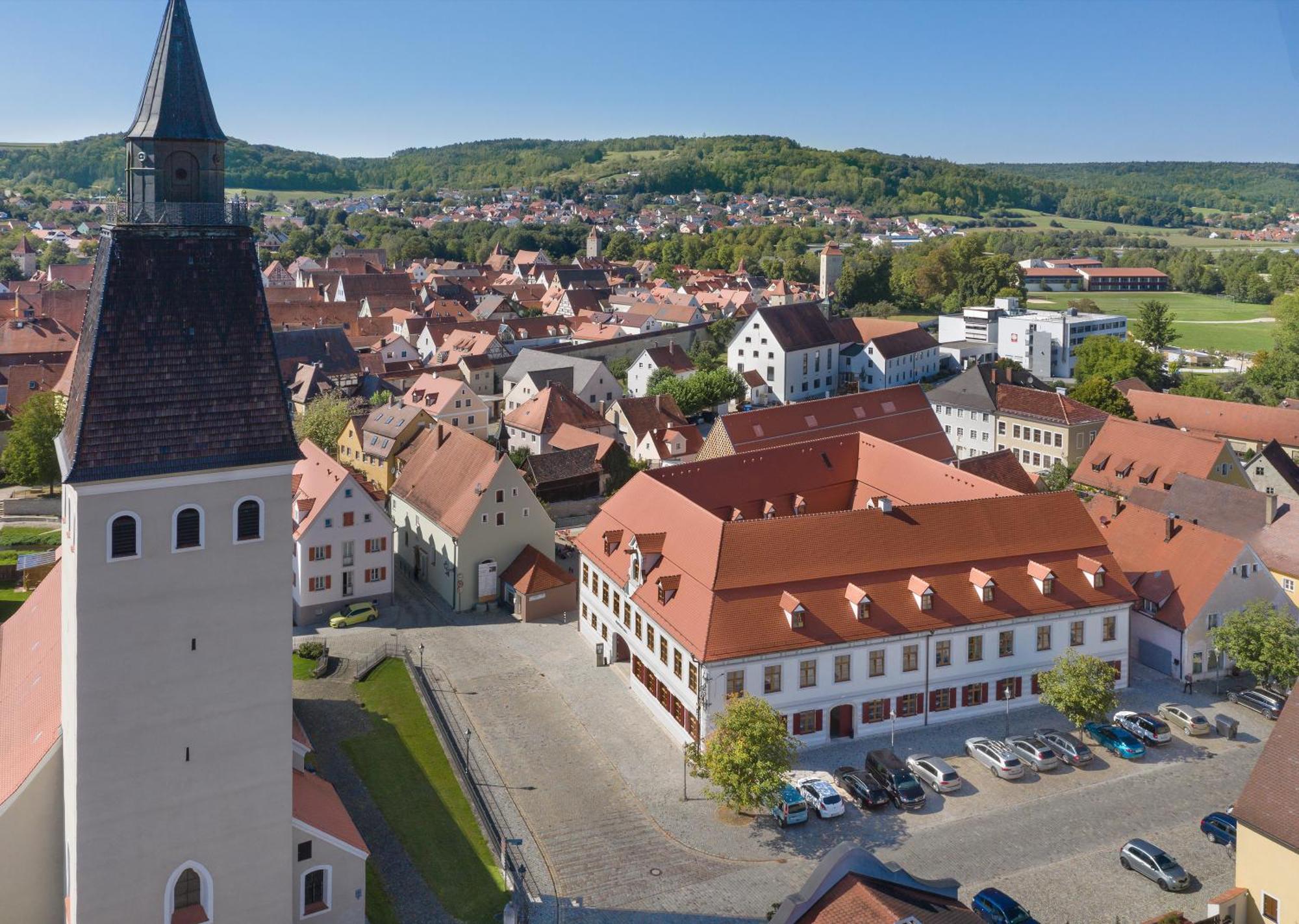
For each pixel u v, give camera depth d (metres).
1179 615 77.44
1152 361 181.38
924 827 59.00
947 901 39.53
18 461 121.81
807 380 190.75
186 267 41.34
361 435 128.62
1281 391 175.38
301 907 46.75
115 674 40.06
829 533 71.31
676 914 51.41
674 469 86.12
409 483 103.12
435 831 57.78
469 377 183.25
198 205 41.78
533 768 65.19
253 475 41.81
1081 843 57.09
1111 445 119.62
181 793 41.84
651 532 77.31
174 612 40.91
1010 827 58.78
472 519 91.25
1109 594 74.88
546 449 139.25
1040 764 64.62
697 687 65.06
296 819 45.91
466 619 89.94
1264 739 68.81
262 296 42.59
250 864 43.59
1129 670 79.25
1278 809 48.31
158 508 40.22
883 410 121.38
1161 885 53.12
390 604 93.31
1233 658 74.50
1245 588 78.25
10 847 44.88
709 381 167.38
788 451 92.12
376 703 73.38
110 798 40.44
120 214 41.28
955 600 71.25
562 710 72.81
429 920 50.19
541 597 90.06
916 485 87.50
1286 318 185.50
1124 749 66.25
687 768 65.06
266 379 42.22
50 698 48.75
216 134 42.41
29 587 97.44
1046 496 77.75
